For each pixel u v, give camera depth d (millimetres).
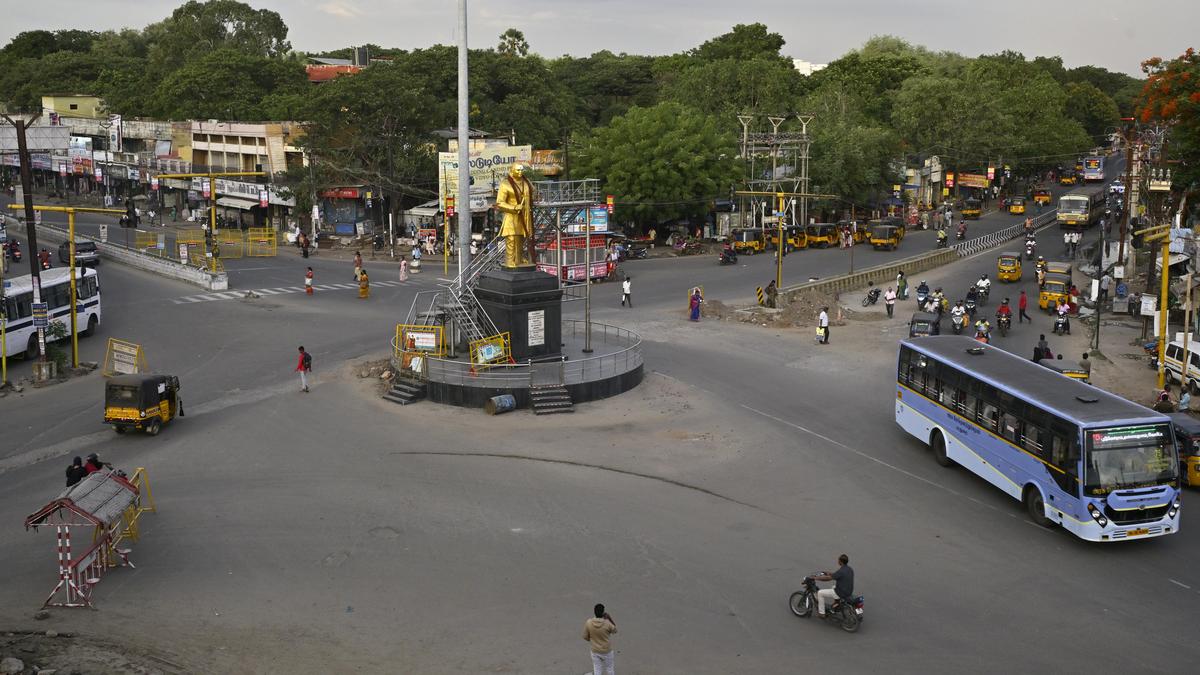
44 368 38875
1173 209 64750
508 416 34375
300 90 117625
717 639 18734
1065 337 48844
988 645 18578
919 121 119562
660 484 27672
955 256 81500
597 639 16250
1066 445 23469
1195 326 42281
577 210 40344
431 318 41406
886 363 42906
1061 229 98375
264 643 18359
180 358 42469
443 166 70812
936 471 29172
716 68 114312
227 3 143875
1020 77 142000
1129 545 23641
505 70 108000
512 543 23406
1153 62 56312
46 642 17938
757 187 93875
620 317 53156
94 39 179000
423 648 18281
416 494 26641
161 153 106812
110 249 75688
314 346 44719
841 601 19094
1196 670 17703
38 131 43188
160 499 26094
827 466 29422
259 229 86375
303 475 28062
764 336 48750
